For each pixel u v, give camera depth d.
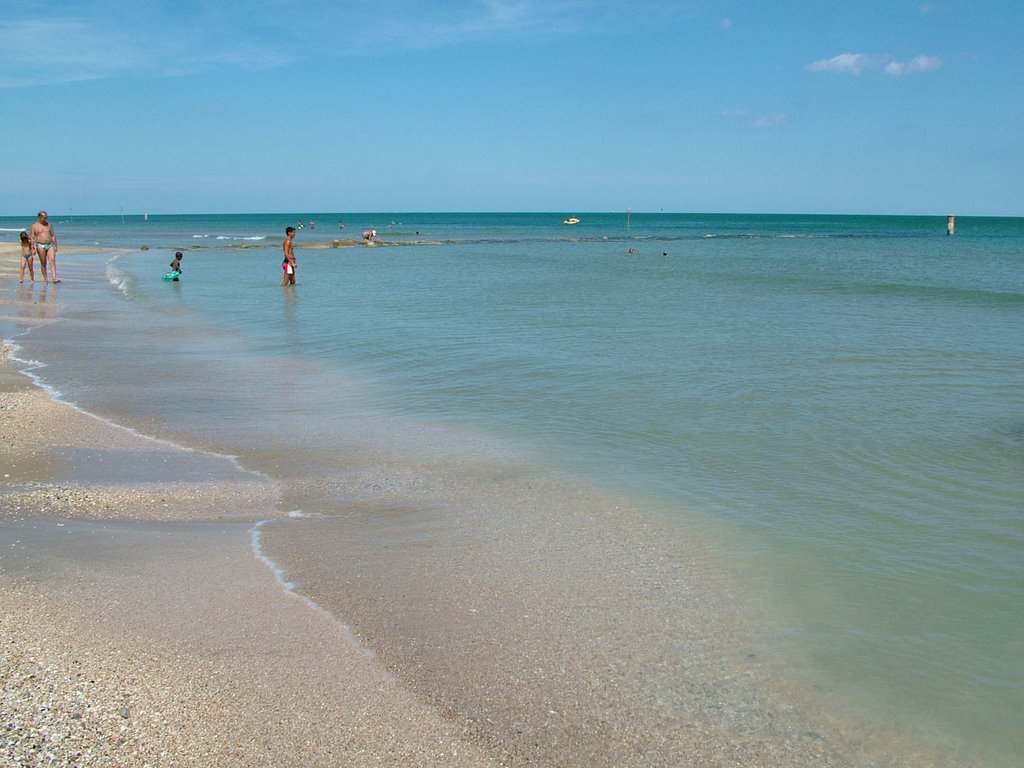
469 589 6.10
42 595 5.84
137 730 4.26
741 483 8.49
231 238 83.88
